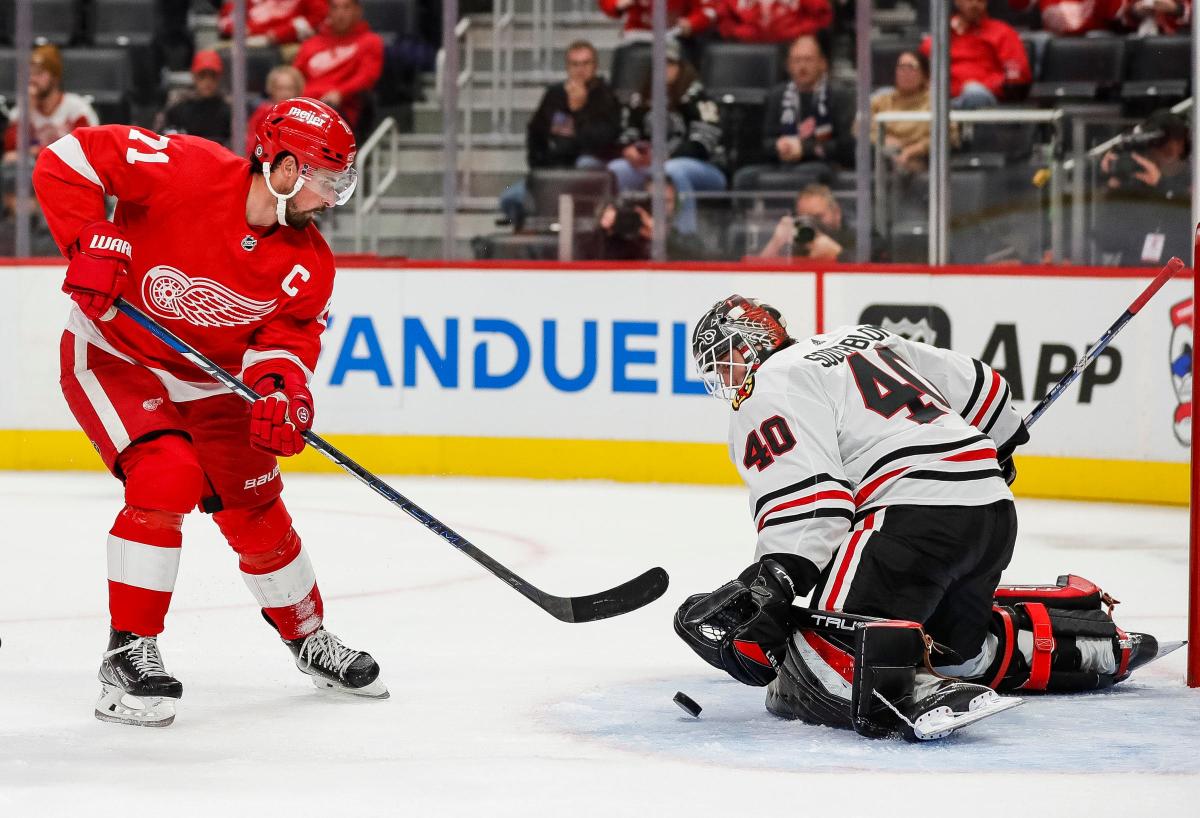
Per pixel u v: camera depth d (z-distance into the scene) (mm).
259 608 12367
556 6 24547
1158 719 8617
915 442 8266
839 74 23906
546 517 18141
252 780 7281
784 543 7945
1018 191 22047
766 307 8547
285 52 25281
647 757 7738
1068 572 14453
